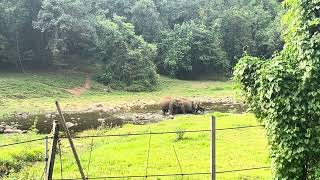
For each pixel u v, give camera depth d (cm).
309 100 761
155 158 1461
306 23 788
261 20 8269
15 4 5753
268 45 7794
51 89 5009
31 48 6247
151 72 6141
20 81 4991
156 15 7638
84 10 5844
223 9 8675
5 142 1938
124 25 6512
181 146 1650
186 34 7481
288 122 769
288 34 852
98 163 1422
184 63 7231
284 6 871
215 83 6594
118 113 3644
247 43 7800
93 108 4016
